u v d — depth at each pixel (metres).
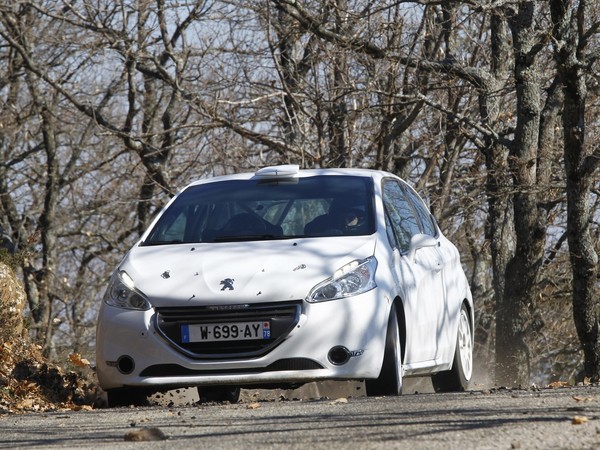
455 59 50.22
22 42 70.94
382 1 50.34
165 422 16.02
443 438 12.27
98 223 87.19
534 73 49.28
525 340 50.06
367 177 24.22
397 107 52.72
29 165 85.12
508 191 49.19
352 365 20.19
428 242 23.34
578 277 40.84
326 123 54.28
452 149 55.12
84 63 74.19
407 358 22.00
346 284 20.52
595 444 11.46
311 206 22.97
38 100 75.44
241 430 14.28
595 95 49.94
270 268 20.70
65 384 26.55
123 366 20.56
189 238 22.67
